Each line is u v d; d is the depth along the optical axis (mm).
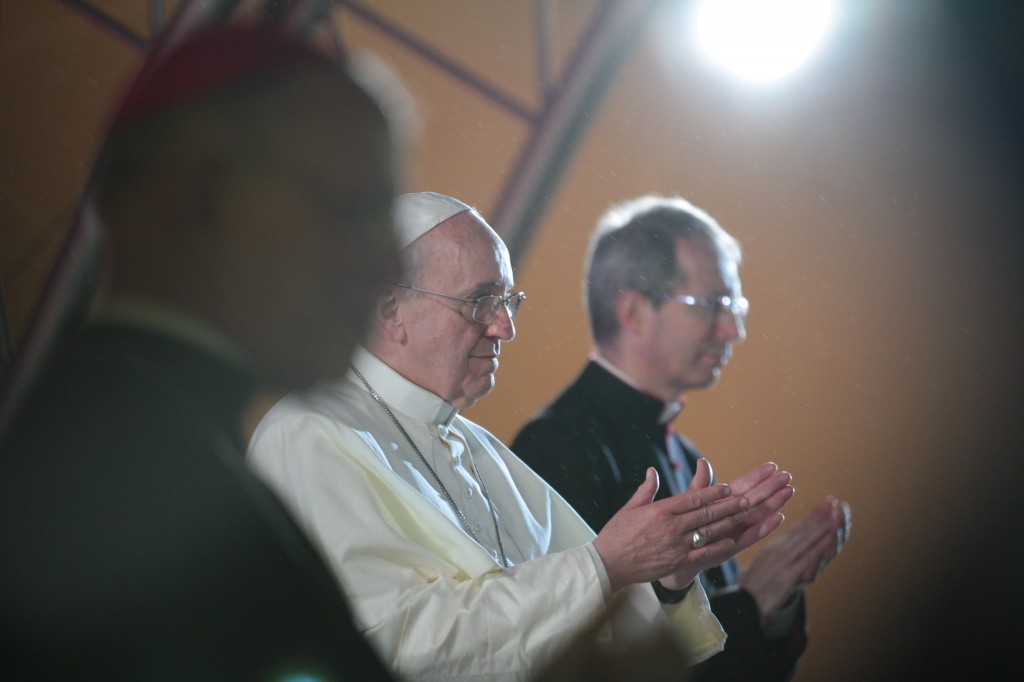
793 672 6488
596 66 9727
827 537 6633
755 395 10016
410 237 4938
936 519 10055
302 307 1684
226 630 1431
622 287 7270
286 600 1491
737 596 6480
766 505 4387
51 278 8016
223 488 1493
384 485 4352
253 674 1440
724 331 7320
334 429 4414
